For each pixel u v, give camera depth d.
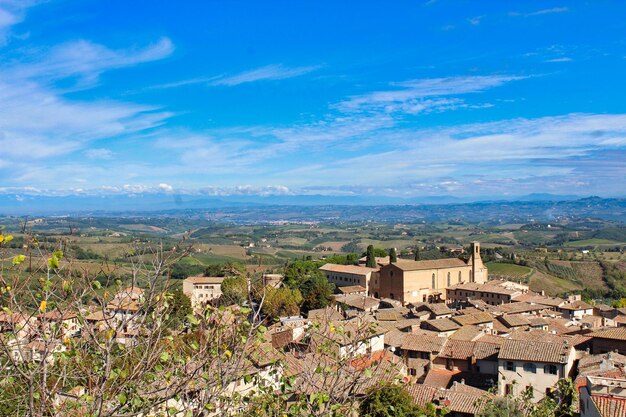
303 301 104.38
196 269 143.75
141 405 11.33
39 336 10.76
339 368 13.85
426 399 46.31
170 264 11.21
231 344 12.29
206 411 11.78
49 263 10.14
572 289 178.62
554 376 54.78
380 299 129.25
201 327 12.68
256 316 12.71
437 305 110.75
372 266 153.50
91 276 10.90
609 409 26.44
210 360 12.29
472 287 134.75
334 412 13.23
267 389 14.02
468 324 86.94
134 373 10.78
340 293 136.62
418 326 87.50
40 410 9.87
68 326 11.69
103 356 10.78
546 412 27.33
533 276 188.50
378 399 34.75
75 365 11.51
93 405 10.35
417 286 135.62
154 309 10.98
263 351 14.88
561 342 58.91
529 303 113.50
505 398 31.88
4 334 10.21
